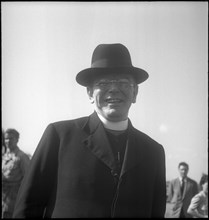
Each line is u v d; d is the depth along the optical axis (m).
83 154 1.88
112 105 1.91
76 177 1.82
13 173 3.35
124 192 1.85
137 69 1.95
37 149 1.93
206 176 3.74
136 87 2.08
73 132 1.96
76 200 1.80
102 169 1.86
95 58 2.02
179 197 3.88
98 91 1.93
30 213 1.81
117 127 1.98
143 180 1.94
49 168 1.88
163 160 2.14
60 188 1.84
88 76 2.00
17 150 3.42
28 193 1.83
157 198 2.07
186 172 3.78
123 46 2.05
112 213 1.81
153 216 2.06
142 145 2.04
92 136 1.94
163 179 2.11
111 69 1.93
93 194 1.81
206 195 3.86
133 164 1.92
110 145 1.92
